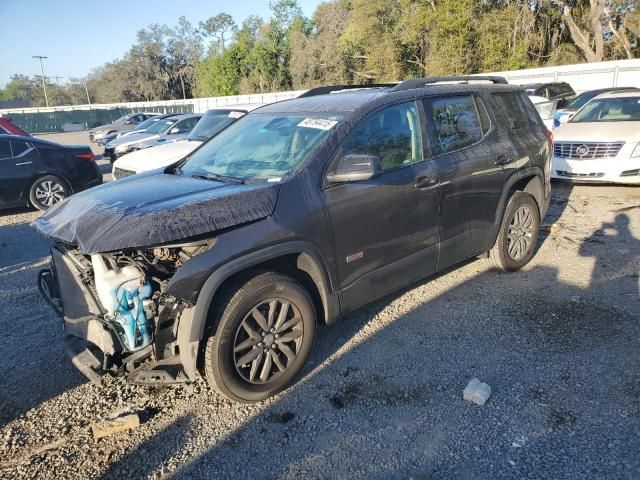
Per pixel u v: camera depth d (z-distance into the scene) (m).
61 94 121.56
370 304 4.70
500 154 4.75
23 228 8.56
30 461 2.92
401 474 2.69
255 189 3.28
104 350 2.98
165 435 3.09
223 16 72.75
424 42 36.31
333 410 3.24
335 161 3.57
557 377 3.46
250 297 3.15
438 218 4.22
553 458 2.73
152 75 86.06
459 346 3.92
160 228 2.85
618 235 6.25
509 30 31.67
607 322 4.14
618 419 3.00
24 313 4.93
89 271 3.17
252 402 3.33
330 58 45.97
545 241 6.22
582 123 9.42
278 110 4.47
